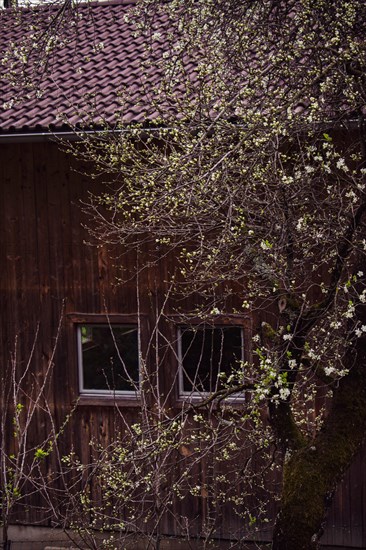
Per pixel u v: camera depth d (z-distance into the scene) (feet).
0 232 36.06
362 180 21.38
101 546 25.95
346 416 20.56
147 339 34.14
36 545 35.14
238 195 19.63
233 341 32.99
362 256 20.29
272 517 32.45
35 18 29.30
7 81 36.45
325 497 20.08
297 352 19.94
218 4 22.91
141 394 24.58
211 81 23.93
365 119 21.17
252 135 19.88
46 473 35.65
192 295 33.30
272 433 23.93
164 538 33.45
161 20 34.81
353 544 32.32
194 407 20.74
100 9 41.55
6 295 36.14
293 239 20.06
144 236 33.86
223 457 27.66
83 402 35.24
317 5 21.52
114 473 25.45
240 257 21.25
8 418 36.11
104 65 36.29
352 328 20.35
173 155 21.54
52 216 35.37
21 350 36.11
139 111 31.60
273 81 22.84
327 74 21.29
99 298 34.91
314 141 21.13
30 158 35.45
